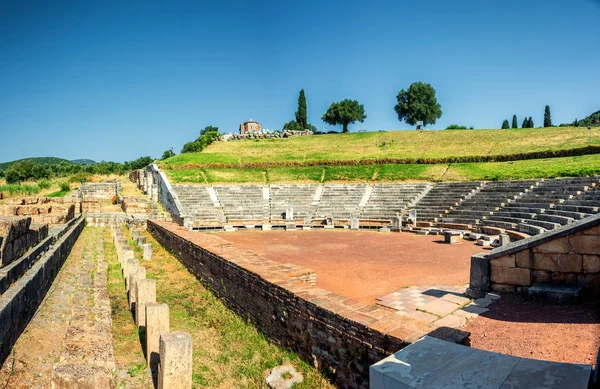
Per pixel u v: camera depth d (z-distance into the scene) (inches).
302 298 298.4
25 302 321.1
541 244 378.0
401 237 1064.2
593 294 352.2
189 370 234.2
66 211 916.6
